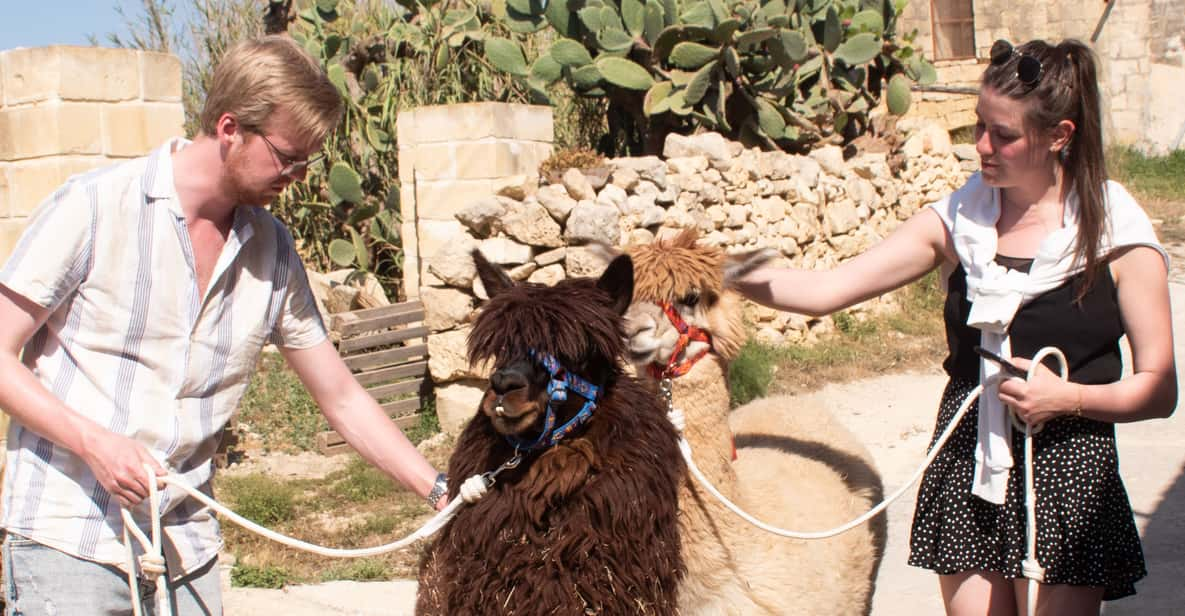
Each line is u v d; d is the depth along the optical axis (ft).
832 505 12.97
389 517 22.43
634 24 37.76
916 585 17.94
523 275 28.99
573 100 43.39
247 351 9.30
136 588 8.49
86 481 8.63
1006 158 9.67
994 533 10.03
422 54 39.04
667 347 11.49
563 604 8.38
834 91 42.63
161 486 8.46
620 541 8.49
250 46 8.42
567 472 8.42
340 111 8.83
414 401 29.73
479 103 30.81
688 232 12.34
